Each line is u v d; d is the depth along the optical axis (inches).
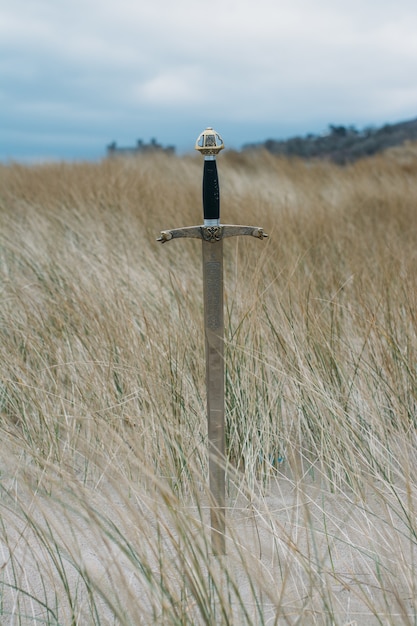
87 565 95.7
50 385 145.7
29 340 156.5
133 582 95.3
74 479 102.5
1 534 104.6
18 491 116.5
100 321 160.6
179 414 131.5
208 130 91.0
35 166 506.6
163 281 196.2
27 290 196.7
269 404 135.1
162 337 150.1
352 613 88.4
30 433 129.9
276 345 146.6
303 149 945.5
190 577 84.4
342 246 249.3
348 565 99.3
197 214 298.8
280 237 242.1
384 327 155.6
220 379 96.7
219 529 97.2
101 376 143.1
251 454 128.0
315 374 138.5
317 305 168.1
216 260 93.4
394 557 100.0
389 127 992.2
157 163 567.2
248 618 80.1
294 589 93.7
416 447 127.4
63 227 286.8
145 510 110.7
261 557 100.9
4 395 146.1
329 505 115.9
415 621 85.9
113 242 251.4
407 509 109.3
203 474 121.7
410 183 459.8
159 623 85.2
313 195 394.6
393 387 135.9
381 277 189.8
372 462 122.8
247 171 571.2
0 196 372.2
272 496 119.8
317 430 134.6
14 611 91.8
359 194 394.0
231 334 146.4
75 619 87.4
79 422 132.7
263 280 185.6
